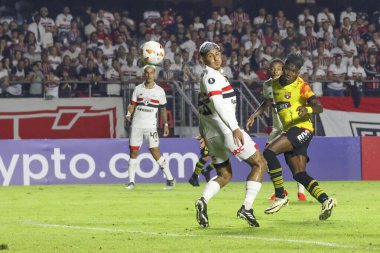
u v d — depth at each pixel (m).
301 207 29.53
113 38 61.56
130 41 61.72
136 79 58.41
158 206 30.30
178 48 61.00
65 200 33.41
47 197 35.09
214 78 21.53
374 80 58.38
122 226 23.75
